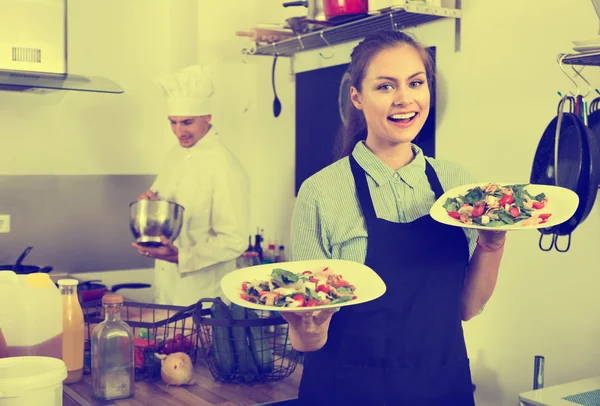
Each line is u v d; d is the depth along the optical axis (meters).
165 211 2.72
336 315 1.61
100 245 3.28
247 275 1.45
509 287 2.15
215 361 1.92
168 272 3.04
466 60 2.24
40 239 3.16
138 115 3.33
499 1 2.12
